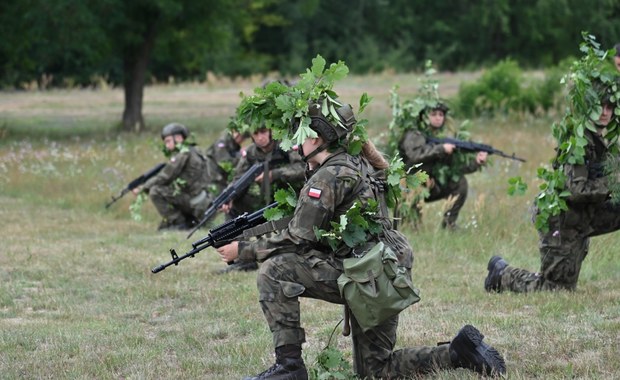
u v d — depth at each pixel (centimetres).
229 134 1639
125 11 3422
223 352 841
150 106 4569
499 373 693
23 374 786
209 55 6906
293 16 7188
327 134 663
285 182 1230
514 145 2452
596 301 966
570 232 992
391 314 640
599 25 6719
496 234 1401
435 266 1232
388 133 1450
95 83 6425
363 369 698
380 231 671
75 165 2370
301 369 682
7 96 5288
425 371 700
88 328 951
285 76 7150
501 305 980
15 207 1906
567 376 716
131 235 1562
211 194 1625
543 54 7025
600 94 935
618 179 933
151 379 766
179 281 1174
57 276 1213
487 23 6856
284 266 670
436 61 7169
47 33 3334
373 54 7144
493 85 3516
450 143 1414
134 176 2144
